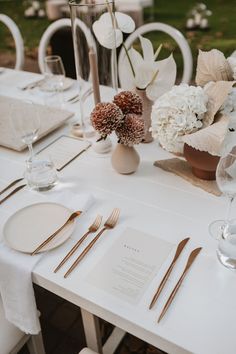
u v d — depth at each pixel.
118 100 1.03
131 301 0.76
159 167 1.17
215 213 0.98
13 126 1.11
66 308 1.62
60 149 1.29
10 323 1.05
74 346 1.46
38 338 1.14
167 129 0.99
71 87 1.74
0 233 0.94
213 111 0.95
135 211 1.00
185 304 0.75
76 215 0.97
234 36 4.07
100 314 0.78
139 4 3.65
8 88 1.78
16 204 1.05
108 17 1.13
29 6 4.27
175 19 4.23
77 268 0.84
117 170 1.14
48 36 2.13
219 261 0.84
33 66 4.27
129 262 0.85
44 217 0.98
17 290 0.88
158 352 1.37
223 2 3.95
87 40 1.16
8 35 4.45
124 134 1.04
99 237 0.92
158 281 0.80
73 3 1.12
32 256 0.87
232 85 0.97
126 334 1.42
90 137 1.35
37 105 1.53
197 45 4.07
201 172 1.08
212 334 0.69
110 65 1.22
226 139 0.94
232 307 0.74
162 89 1.18
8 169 1.21
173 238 0.91
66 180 1.14
